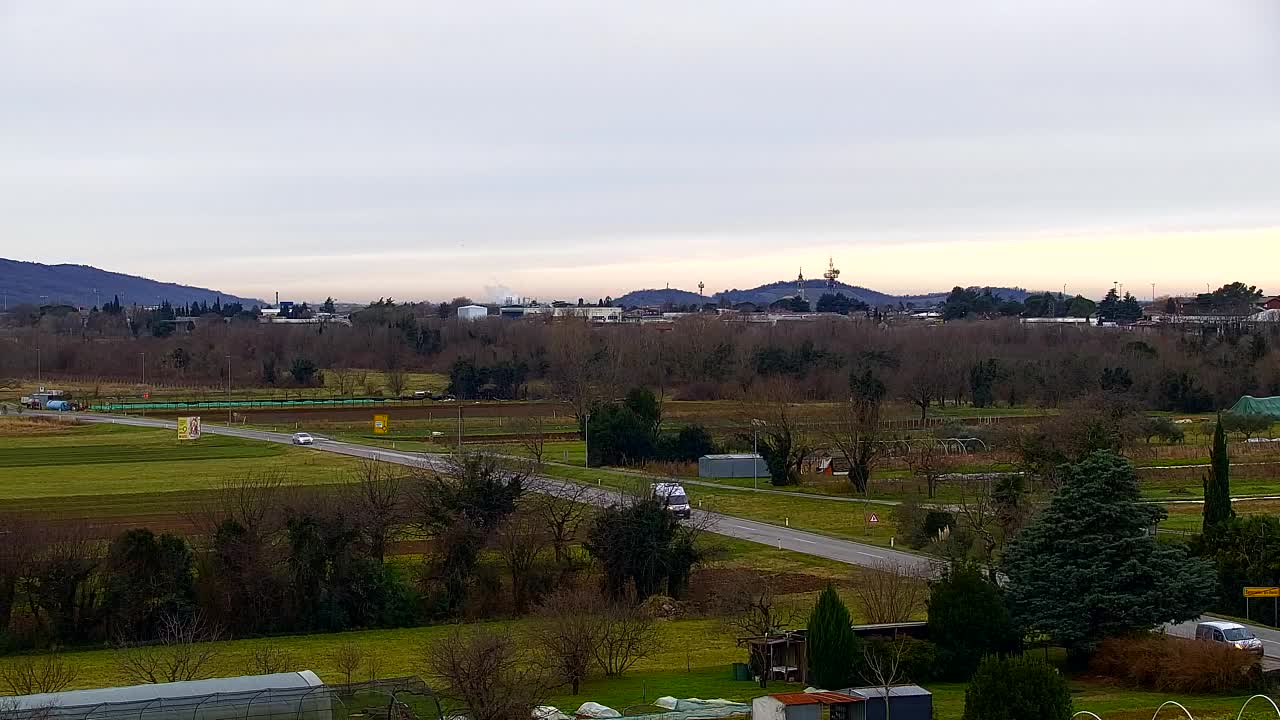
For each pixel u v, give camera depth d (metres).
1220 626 57.47
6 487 114.00
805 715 44.69
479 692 46.50
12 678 58.06
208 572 73.38
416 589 77.19
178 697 44.38
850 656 53.31
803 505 111.06
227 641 70.12
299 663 62.66
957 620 55.69
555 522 84.81
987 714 43.81
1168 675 52.44
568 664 55.12
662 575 78.88
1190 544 71.50
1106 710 48.19
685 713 49.53
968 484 110.38
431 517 79.69
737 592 66.75
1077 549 56.50
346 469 124.56
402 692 46.69
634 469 132.12
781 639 57.28
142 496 107.94
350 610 74.50
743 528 99.50
